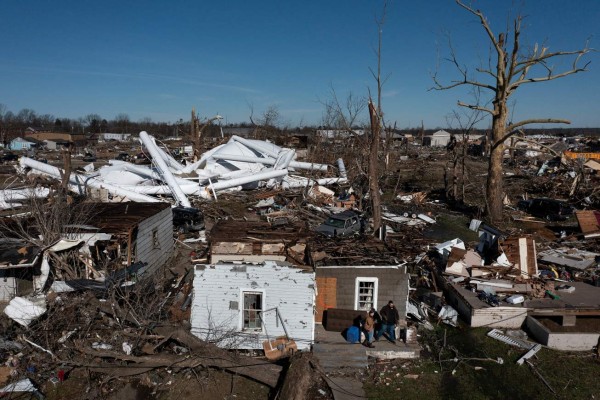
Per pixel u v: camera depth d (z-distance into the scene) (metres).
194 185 34.41
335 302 13.87
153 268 18.23
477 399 11.13
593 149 72.50
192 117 52.66
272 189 38.25
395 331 13.45
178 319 13.43
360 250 15.73
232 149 45.69
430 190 45.50
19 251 13.31
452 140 51.78
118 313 12.66
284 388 10.22
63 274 14.29
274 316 12.47
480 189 44.62
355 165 41.53
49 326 12.33
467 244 23.98
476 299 15.59
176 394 10.98
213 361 11.37
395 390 11.34
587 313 14.48
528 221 31.23
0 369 11.09
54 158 72.00
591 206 36.47
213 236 13.17
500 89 30.50
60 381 11.16
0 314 12.73
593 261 20.86
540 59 29.31
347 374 11.88
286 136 77.62
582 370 12.41
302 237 13.30
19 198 23.81
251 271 12.24
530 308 14.69
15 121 146.25
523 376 12.17
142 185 35.94
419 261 20.19
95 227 15.17
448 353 13.28
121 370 11.39
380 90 24.83
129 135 125.06
